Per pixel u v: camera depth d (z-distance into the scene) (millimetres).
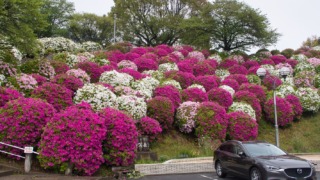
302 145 17719
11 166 10570
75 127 10484
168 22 37719
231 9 30641
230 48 33688
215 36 33156
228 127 15750
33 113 11070
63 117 10680
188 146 15367
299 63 27719
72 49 30609
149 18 38969
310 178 9453
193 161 13469
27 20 14758
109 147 11398
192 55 29094
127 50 31625
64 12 45062
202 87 18422
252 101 18141
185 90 17422
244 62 29172
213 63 26719
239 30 31516
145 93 15977
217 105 15695
